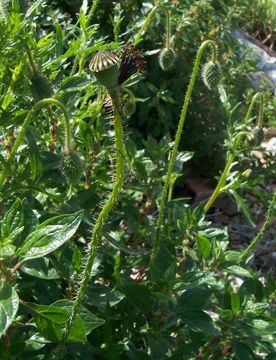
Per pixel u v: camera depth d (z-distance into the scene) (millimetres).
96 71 335
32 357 430
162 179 608
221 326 499
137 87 998
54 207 521
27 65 457
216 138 1094
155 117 1111
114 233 575
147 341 534
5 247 348
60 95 526
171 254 541
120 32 1055
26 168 476
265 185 1088
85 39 528
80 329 371
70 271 447
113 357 466
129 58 354
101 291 474
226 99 732
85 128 562
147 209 617
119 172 362
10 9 455
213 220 1051
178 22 1053
